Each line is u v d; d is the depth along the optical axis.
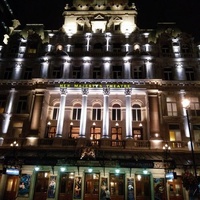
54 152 27.62
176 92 31.80
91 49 35.31
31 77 34.28
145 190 26.06
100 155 26.48
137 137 30.69
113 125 31.25
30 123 30.25
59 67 34.56
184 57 34.00
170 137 29.73
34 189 26.41
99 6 39.06
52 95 33.50
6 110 31.86
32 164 25.06
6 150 28.50
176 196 25.47
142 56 33.62
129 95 31.31
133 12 37.84
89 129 31.05
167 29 36.88
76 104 32.91
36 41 37.19
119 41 35.78
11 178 27.31
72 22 37.94
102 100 32.62
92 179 26.67
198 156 27.36
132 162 24.56
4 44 37.34
